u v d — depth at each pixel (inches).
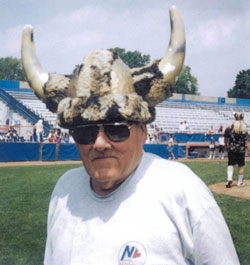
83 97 48.6
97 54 51.1
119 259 46.8
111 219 49.9
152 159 55.6
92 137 48.8
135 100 49.6
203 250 47.0
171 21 57.0
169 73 54.0
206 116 1540.4
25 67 60.9
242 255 146.7
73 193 57.4
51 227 58.6
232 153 331.6
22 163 619.8
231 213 223.3
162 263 45.5
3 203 260.4
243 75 2364.7
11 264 143.0
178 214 47.7
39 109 1211.9
